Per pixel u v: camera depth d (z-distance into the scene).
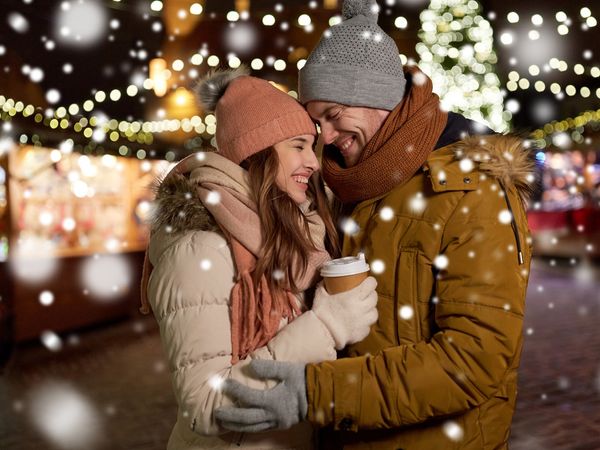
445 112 2.12
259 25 14.63
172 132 12.84
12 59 9.90
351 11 2.28
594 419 5.34
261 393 1.84
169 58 13.69
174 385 1.98
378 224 2.08
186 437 2.10
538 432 5.14
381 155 2.04
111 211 11.05
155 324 10.87
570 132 18.98
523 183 2.07
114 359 8.33
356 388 1.85
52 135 9.63
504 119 11.28
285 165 2.13
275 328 2.03
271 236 2.03
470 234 1.93
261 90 2.17
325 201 2.37
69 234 10.16
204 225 2.05
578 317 9.45
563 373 6.62
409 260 2.02
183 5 13.64
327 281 1.97
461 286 1.91
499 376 1.89
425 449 1.99
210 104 2.30
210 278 1.98
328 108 2.18
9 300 8.91
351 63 2.14
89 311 10.39
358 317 1.94
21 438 5.43
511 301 1.89
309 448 2.12
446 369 1.86
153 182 2.22
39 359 8.46
